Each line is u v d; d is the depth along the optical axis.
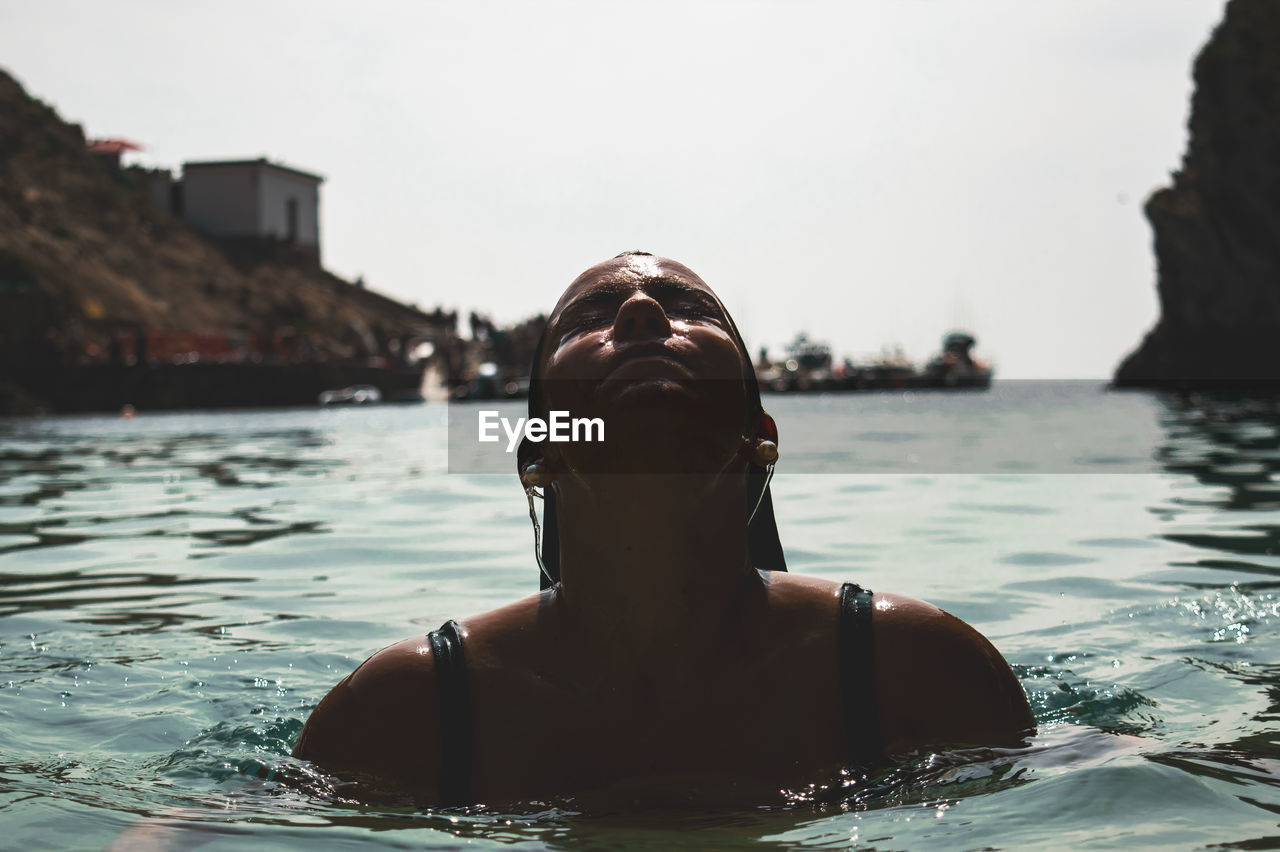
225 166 59.28
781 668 1.74
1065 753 1.80
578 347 1.68
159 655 3.31
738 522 1.78
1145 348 41.56
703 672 1.74
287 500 7.81
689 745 1.70
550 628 1.82
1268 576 4.23
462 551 5.39
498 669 1.79
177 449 14.35
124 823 1.69
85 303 42.53
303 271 60.72
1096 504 6.86
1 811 1.77
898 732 1.73
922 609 1.82
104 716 2.61
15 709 2.67
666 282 1.78
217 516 6.93
